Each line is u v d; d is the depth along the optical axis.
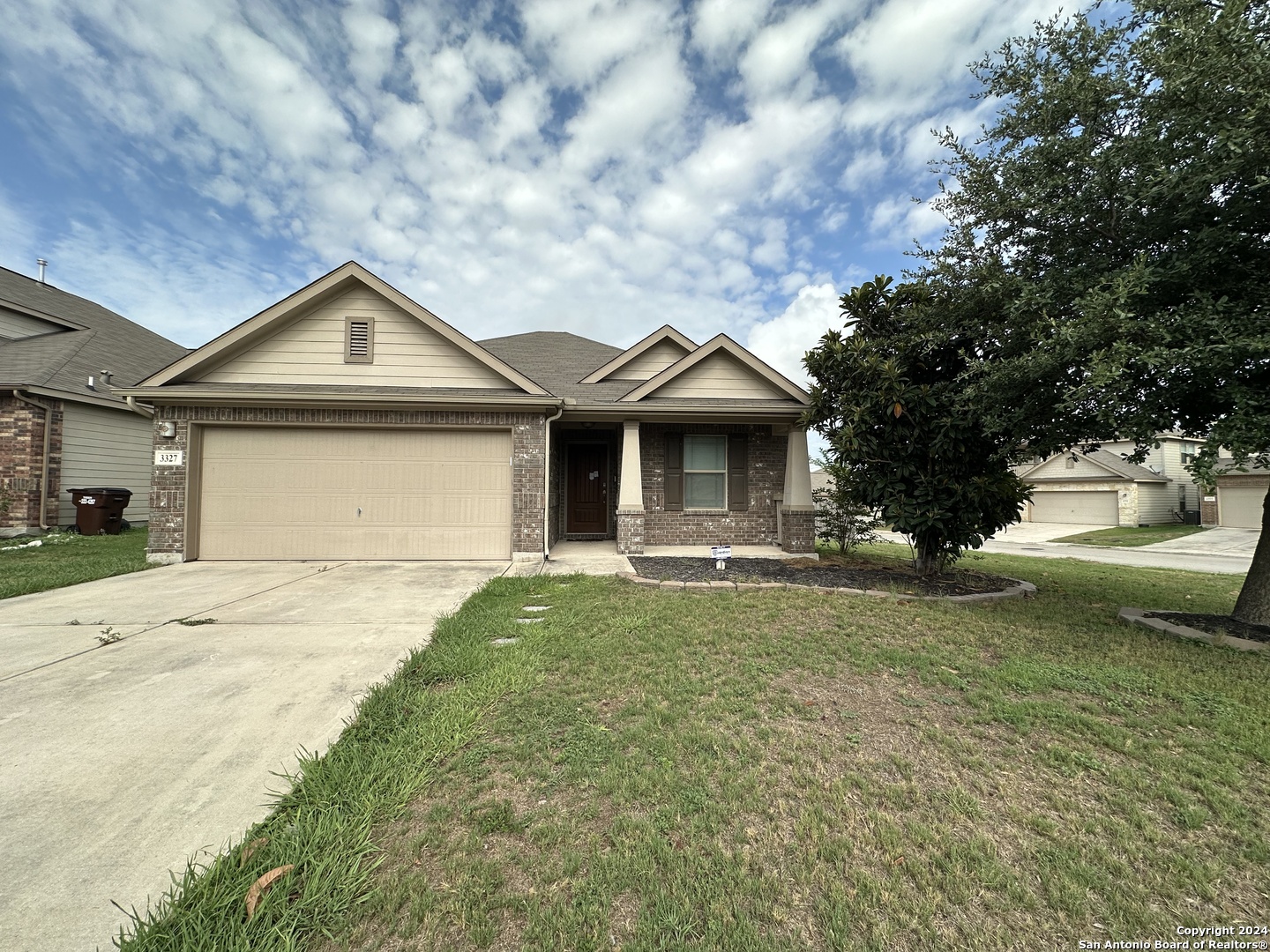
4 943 1.59
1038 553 14.75
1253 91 3.49
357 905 1.73
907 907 1.76
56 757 2.60
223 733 2.84
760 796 2.32
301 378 8.63
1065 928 1.71
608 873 1.87
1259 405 3.86
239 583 6.68
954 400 6.18
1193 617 5.20
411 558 8.45
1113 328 4.12
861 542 10.01
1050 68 5.00
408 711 3.10
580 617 4.99
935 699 3.34
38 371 12.05
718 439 10.54
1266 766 2.64
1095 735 2.91
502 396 8.44
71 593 6.06
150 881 1.84
